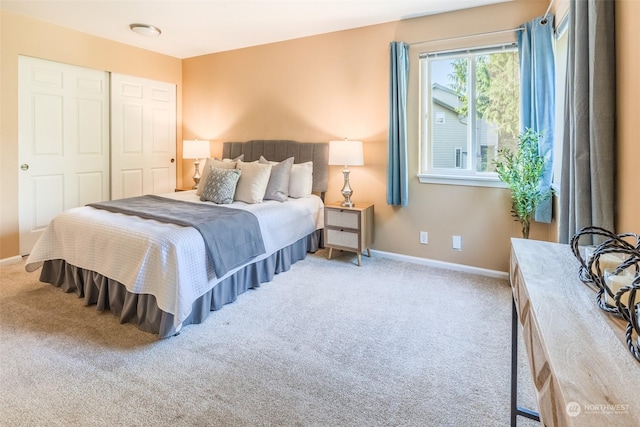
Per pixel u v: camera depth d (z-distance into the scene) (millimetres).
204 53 4727
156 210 2742
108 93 4234
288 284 2975
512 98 3121
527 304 905
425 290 2863
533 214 2840
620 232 1389
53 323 2252
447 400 1591
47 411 1496
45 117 3689
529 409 1459
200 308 2283
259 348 2010
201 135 4949
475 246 3277
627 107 1326
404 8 3188
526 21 2936
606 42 1407
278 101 4258
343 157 3471
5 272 3168
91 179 4137
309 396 1615
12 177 3459
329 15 3369
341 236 3541
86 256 2445
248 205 3242
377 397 1610
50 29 3631
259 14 3383
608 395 554
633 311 669
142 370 1794
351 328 2242
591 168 1469
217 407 1540
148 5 3221
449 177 3283
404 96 3373
